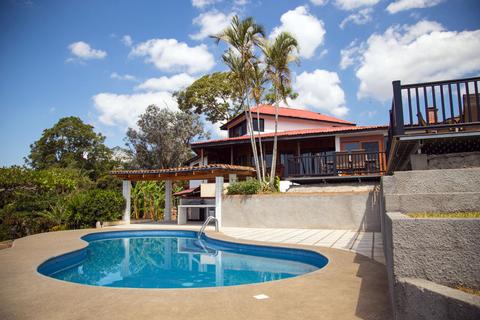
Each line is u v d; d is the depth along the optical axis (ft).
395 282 9.09
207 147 72.69
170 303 12.95
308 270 24.21
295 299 13.15
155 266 26.81
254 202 46.44
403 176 16.43
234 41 49.16
